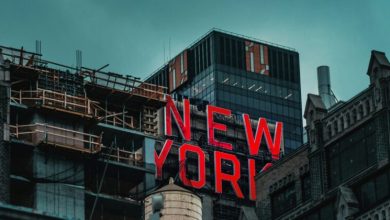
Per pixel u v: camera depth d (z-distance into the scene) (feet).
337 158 359.46
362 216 341.62
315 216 361.92
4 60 415.85
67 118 423.64
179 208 391.04
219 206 517.96
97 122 426.92
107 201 418.31
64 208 407.64
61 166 414.00
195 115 598.75
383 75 347.77
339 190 349.82
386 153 340.18
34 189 405.59
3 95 408.87
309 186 369.71
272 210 382.42
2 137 402.72
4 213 208.54
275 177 384.27
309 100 374.22
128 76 447.42
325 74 640.99
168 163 512.63
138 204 421.59
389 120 342.44
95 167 424.05
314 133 369.50
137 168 430.20
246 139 581.53
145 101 449.89
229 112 592.60
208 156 550.36
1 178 396.37
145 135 442.09
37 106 417.28
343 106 361.30
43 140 410.93
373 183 342.44
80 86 435.94
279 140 563.48
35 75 424.05
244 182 540.93
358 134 353.31
